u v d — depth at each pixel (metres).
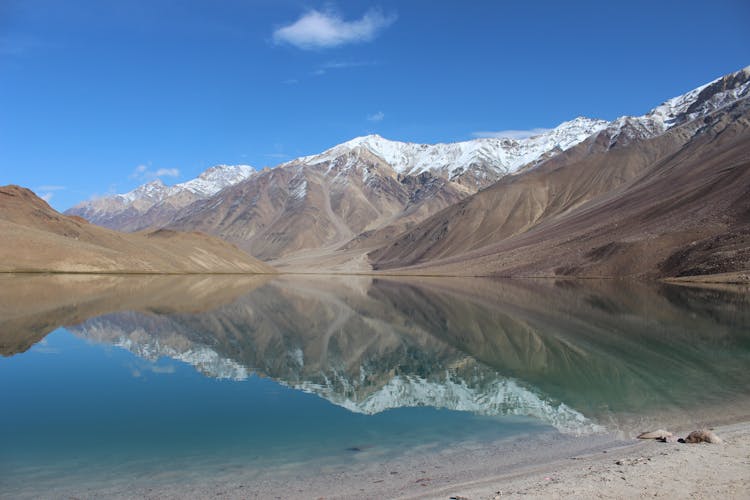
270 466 12.48
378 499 10.37
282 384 21.47
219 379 22.28
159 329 36.19
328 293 75.31
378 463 12.55
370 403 18.39
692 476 10.22
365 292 77.50
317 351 29.61
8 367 24.19
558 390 19.80
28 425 15.88
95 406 18.00
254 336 34.62
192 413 17.17
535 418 16.19
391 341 33.06
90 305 49.78
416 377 22.78
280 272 163.00
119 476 11.93
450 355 28.09
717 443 12.39
